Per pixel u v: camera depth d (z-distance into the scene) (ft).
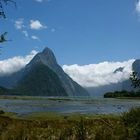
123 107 383.24
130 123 46.32
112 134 45.14
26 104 436.76
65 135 45.39
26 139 45.91
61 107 369.09
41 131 50.88
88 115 171.01
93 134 45.55
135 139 43.29
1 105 384.27
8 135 47.42
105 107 383.24
